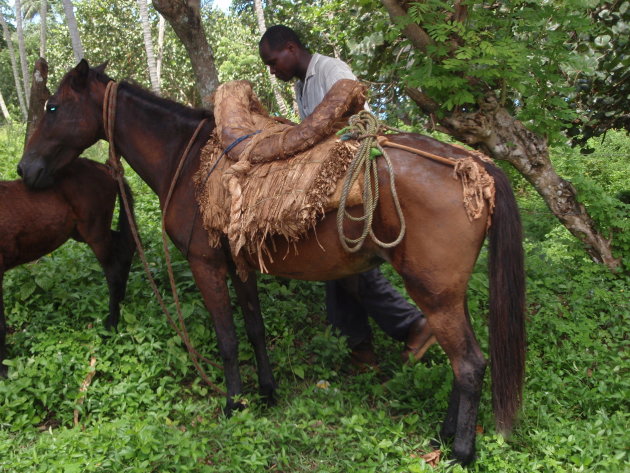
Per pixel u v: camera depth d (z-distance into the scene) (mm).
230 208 2867
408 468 2650
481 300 4477
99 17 22016
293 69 3430
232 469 2717
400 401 3398
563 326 3979
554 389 3336
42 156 3424
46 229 3631
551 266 4988
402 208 2582
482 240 2617
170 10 4703
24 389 3254
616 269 4883
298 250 2889
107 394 3283
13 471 2674
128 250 3982
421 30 4137
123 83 3451
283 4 7039
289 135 2793
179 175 3250
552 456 2762
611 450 2789
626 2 4621
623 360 3770
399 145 2670
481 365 2660
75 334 3738
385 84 5406
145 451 2670
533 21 4012
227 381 3307
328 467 2838
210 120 3303
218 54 18984
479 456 2779
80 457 2717
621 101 5238
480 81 4336
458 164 2531
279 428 3010
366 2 4875
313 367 3719
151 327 3814
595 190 4742
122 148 3494
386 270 4836
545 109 4430
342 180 2654
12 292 4195
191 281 4320
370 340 3896
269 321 4141
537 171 4699
